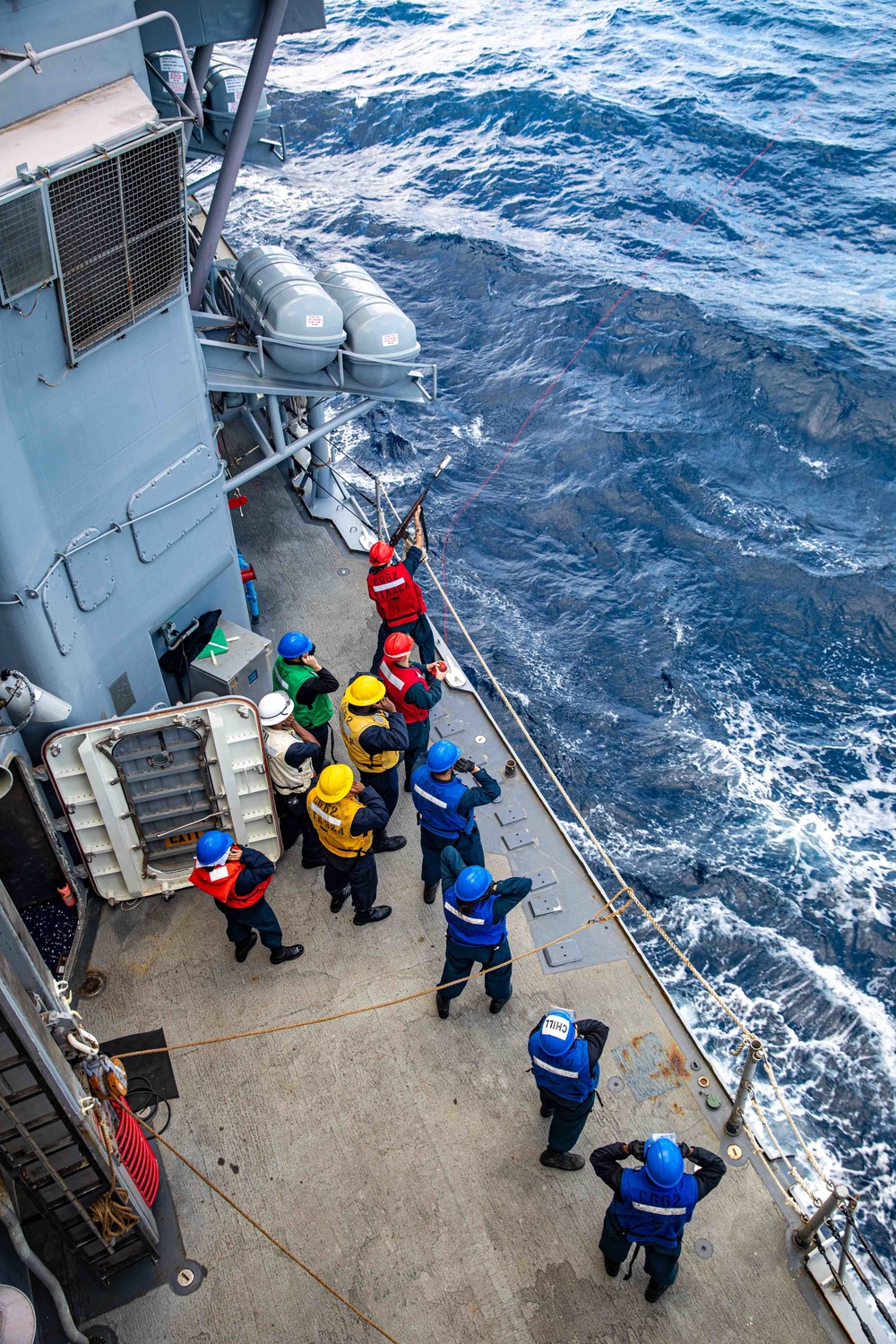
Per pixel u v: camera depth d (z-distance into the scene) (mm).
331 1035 6008
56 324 5270
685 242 23016
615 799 11125
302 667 6914
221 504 7340
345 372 8375
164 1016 6117
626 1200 4492
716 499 15594
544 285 21250
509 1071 5836
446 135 27781
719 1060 8727
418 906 6723
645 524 15109
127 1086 5770
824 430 17031
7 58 4840
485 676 12562
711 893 10164
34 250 4809
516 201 24734
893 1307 7223
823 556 14508
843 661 12906
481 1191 5324
